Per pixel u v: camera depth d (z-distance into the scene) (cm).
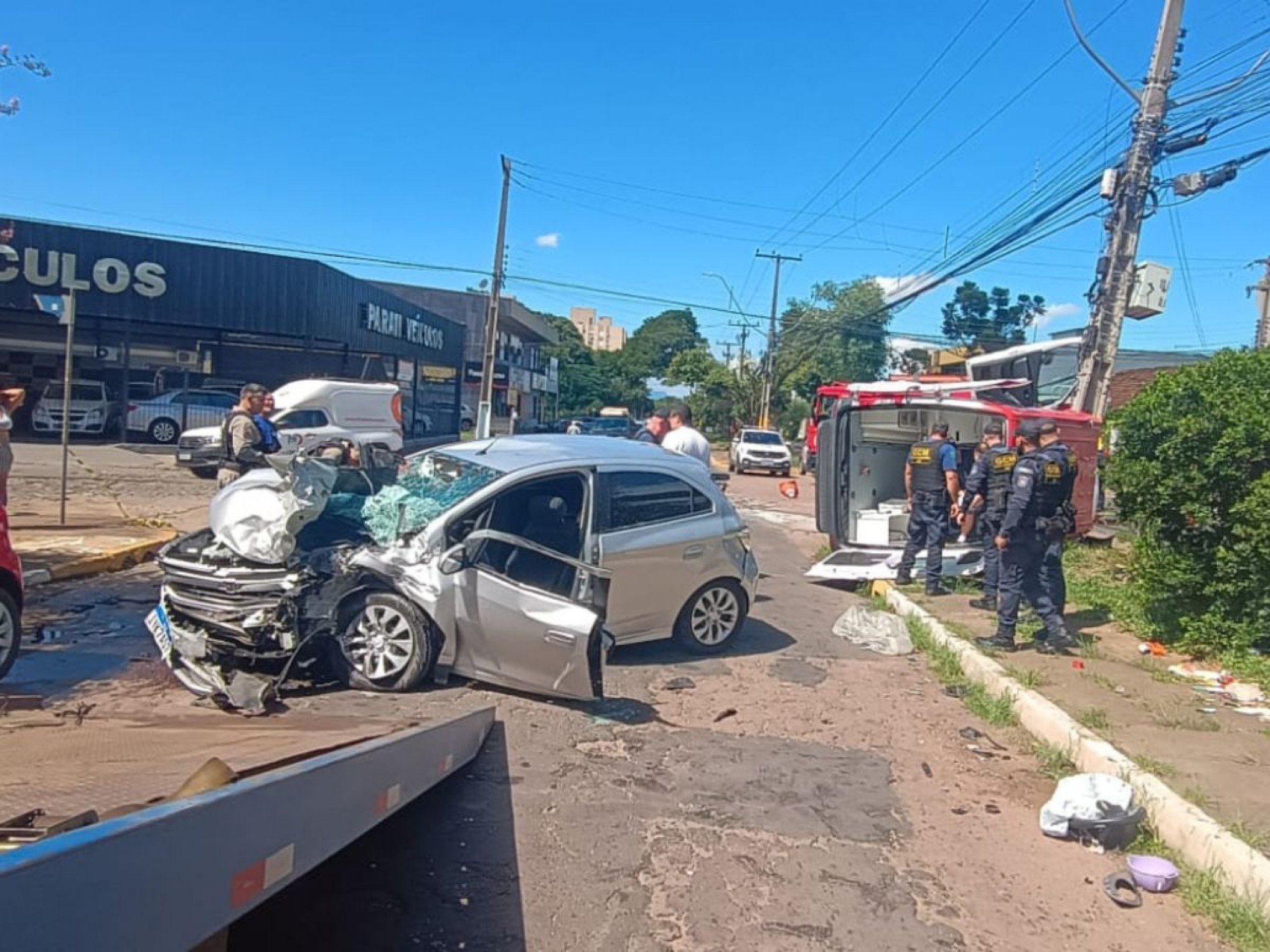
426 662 656
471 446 824
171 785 276
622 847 467
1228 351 837
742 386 6775
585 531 768
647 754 598
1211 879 445
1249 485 771
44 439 2856
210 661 632
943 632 910
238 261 2950
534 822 487
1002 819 531
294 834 274
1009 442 1172
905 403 1254
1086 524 1375
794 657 862
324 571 655
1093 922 423
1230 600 805
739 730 656
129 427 2852
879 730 676
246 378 3616
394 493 709
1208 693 714
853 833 503
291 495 638
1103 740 598
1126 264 1480
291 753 330
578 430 3922
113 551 1053
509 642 654
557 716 651
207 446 2016
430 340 4100
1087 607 1027
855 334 6259
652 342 11438
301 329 3056
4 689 629
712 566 836
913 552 1152
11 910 167
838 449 1328
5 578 639
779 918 411
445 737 470
